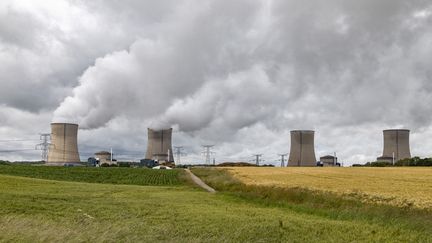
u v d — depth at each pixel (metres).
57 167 111.88
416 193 40.78
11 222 20.06
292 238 20.66
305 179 68.44
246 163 199.00
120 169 114.38
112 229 19.78
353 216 28.34
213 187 69.25
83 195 42.62
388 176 74.38
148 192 53.03
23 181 57.50
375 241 20.30
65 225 21.06
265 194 44.97
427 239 20.86
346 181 61.53
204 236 20.06
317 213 31.77
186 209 32.19
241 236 20.53
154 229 21.38
